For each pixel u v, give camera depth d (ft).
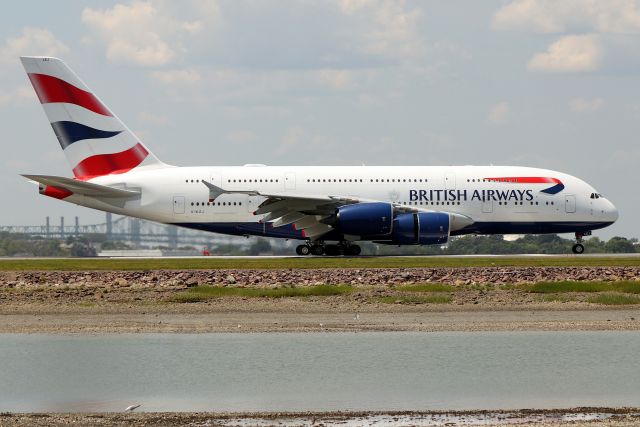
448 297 491.72
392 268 618.03
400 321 430.20
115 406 289.53
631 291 510.58
